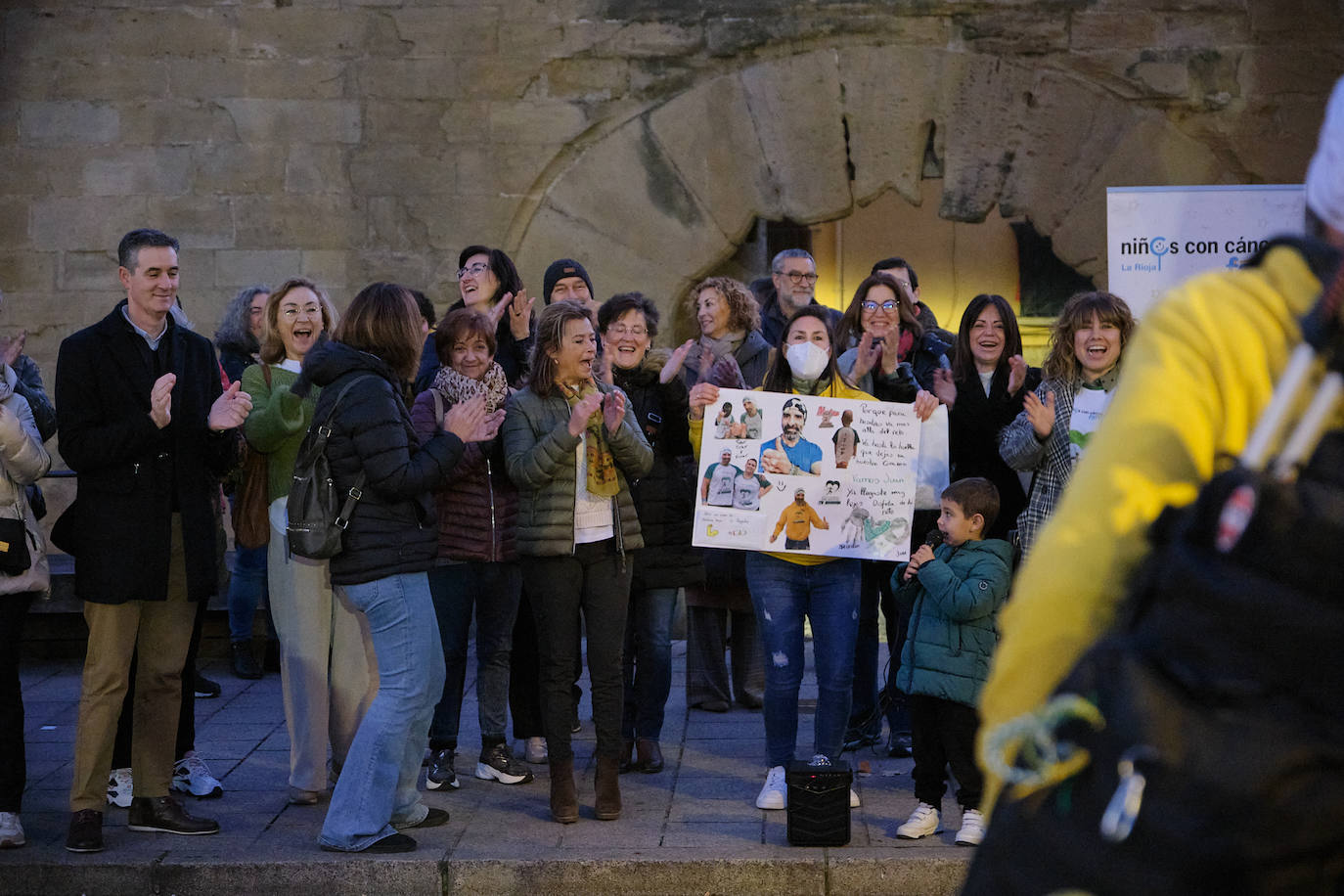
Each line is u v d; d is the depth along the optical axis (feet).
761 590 17.76
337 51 28.71
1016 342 19.85
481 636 19.36
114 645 16.34
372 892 15.52
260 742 21.29
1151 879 3.74
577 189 28.81
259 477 18.10
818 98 28.63
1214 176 28.30
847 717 17.56
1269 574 3.70
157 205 28.68
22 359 20.33
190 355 17.28
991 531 19.60
